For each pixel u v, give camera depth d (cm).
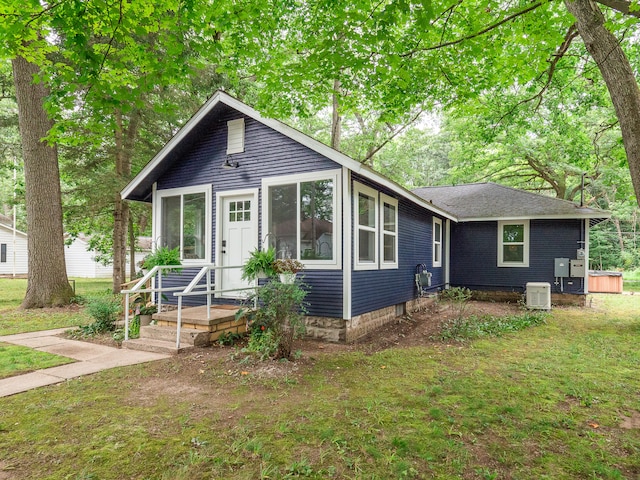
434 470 259
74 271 2653
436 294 1137
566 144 1417
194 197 834
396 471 255
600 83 1120
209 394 391
